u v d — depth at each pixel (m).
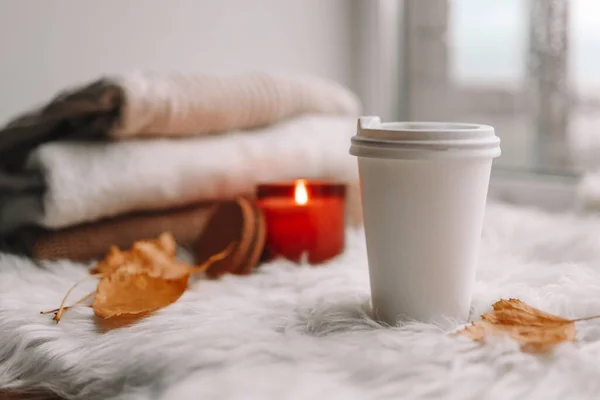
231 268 0.70
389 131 0.52
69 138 0.77
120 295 0.61
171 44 1.05
